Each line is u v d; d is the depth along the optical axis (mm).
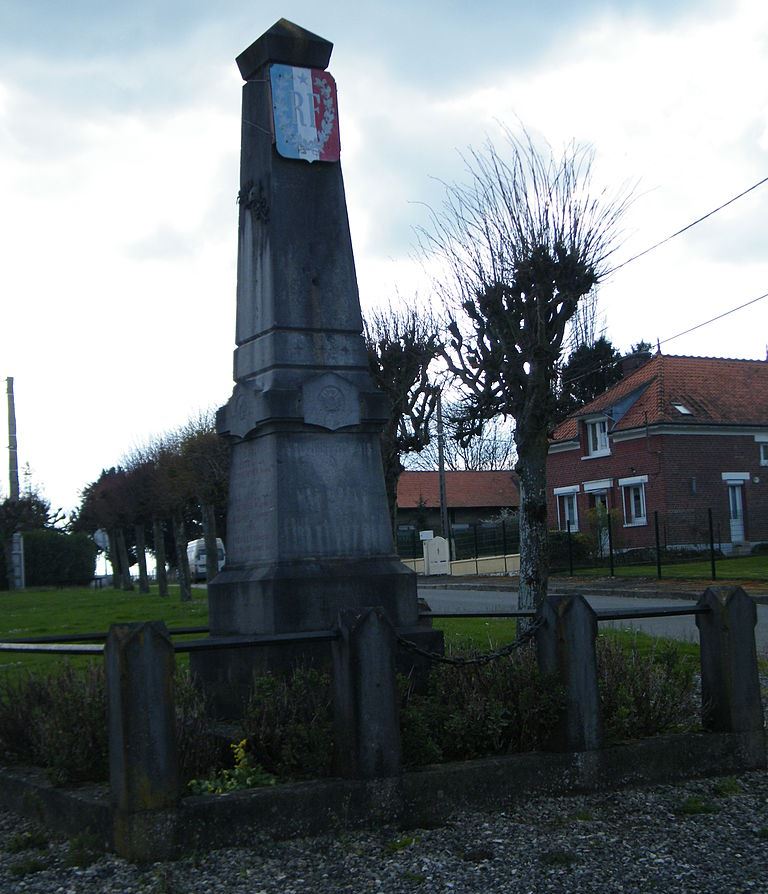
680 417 39562
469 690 7578
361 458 8734
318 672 7371
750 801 7043
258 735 6930
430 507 60438
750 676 7902
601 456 42188
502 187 15633
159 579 36500
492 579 38875
